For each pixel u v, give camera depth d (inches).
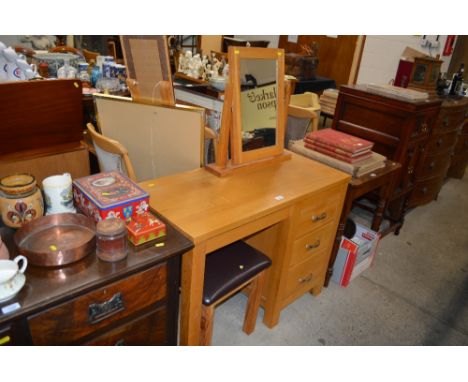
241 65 56.2
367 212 111.2
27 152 66.2
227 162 61.6
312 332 69.9
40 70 89.8
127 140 64.8
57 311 34.1
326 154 78.4
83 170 73.5
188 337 50.6
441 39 155.8
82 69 95.3
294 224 60.1
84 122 87.8
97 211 41.8
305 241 65.6
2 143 62.5
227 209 50.0
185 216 47.4
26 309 31.1
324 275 78.0
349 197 72.7
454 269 95.0
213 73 121.5
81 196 44.7
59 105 65.0
